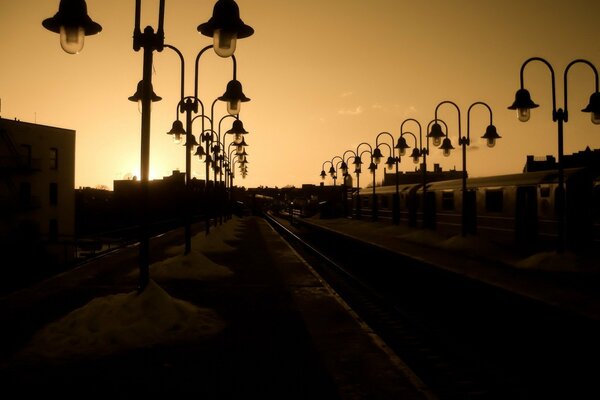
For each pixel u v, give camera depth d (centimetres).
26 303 1048
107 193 8150
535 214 2136
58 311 971
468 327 1067
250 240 2755
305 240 3700
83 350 719
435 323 1048
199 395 560
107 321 796
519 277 1469
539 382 696
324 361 677
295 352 718
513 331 1028
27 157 4044
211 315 927
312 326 865
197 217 5444
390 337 922
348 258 2570
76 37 725
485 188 2498
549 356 832
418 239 2652
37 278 2772
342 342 768
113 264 1667
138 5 855
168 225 4806
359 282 1514
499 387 653
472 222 2650
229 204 5038
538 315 1102
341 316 941
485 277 1464
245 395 560
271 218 6700
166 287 1237
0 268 3219
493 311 1244
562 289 1271
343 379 610
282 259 1859
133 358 688
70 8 717
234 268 1596
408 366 701
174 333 803
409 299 1423
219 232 2700
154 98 1168
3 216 3784
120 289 1210
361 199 4728
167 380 605
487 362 765
